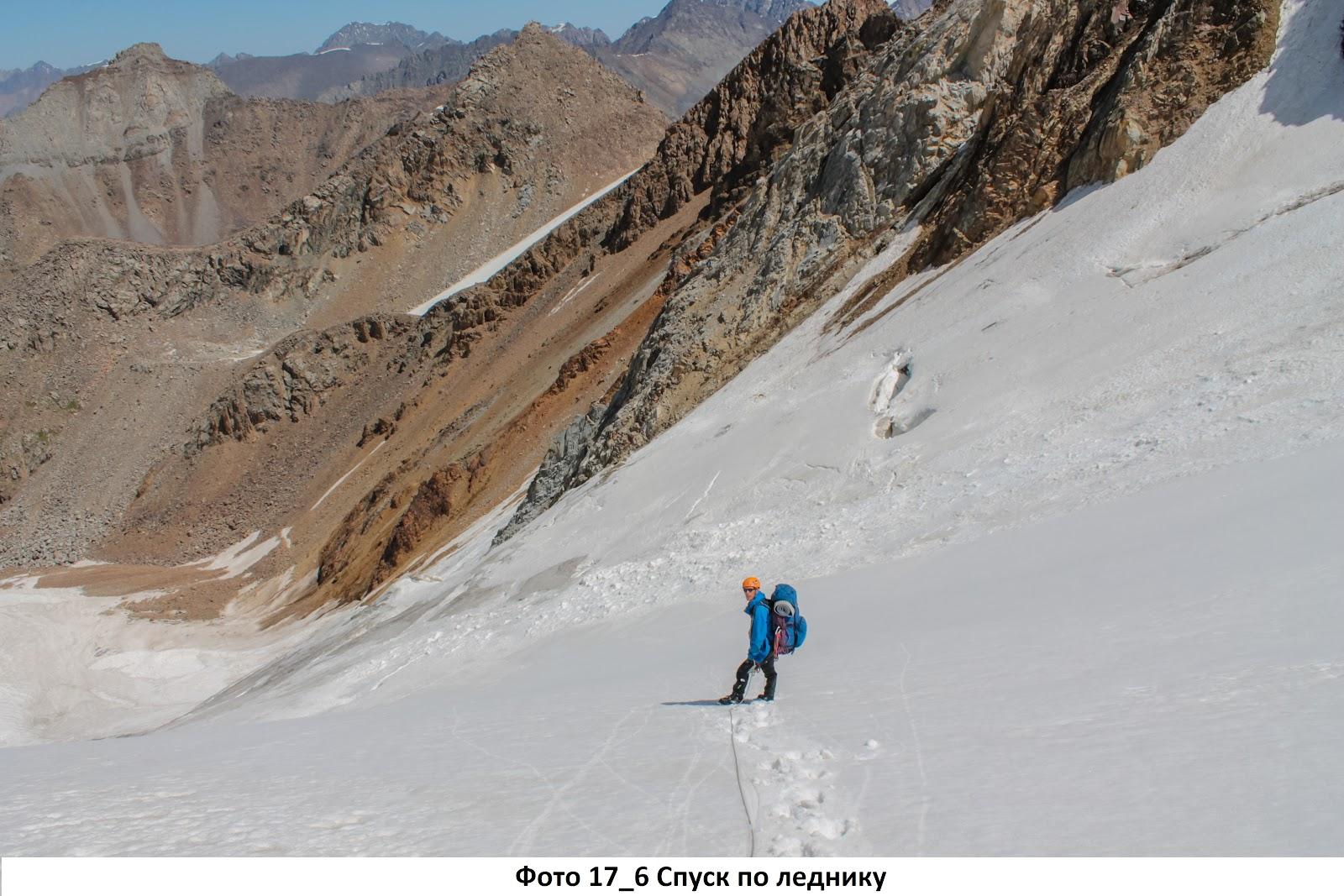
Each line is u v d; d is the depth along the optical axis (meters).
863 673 9.91
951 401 28.09
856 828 4.98
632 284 85.12
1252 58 30.41
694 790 6.20
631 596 26.45
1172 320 24.92
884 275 39.47
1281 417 18.08
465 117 163.12
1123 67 34.19
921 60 43.69
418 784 7.00
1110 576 12.18
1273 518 12.27
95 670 62.00
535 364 81.69
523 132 163.75
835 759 6.52
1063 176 34.16
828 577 20.56
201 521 103.06
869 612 14.97
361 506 78.00
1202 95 30.97
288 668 44.53
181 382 131.50
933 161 41.53
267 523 98.31
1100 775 5.05
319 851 5.38
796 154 49.69
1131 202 30.33
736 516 29.23
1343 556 9.55
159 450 120.44
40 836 5.89
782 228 47.28
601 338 68.69
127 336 141.12
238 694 44.84
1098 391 23.86
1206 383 21.31
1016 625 10.77
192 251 154.25
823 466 29.47
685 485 34.00
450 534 58.28
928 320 33.56
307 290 150.25
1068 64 37.25
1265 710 5.60
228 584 82.44
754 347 42.84
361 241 153.62
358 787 7.05
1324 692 5.66
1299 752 4.72
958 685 8.32
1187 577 10.77
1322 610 7.89
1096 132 32.81
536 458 60.44
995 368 28.11
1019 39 41.84
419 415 97.38
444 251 153.88
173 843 5.64
